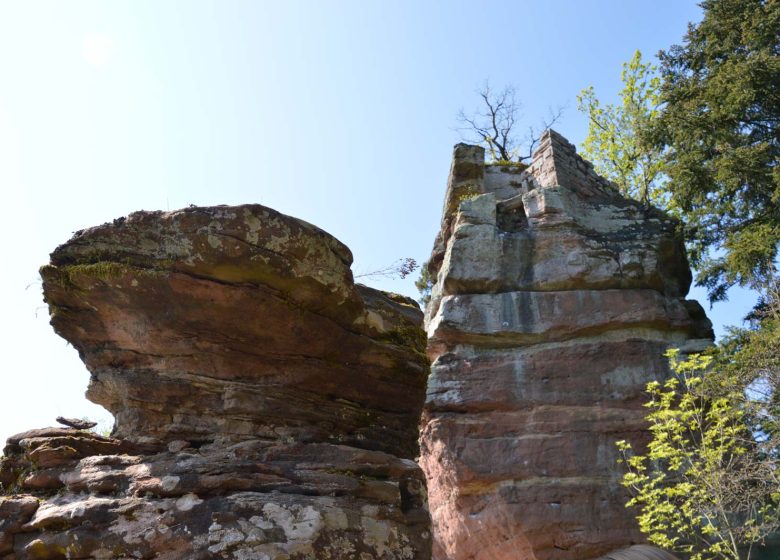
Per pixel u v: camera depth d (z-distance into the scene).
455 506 11.78
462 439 11.94
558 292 13.12
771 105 13.91
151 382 4.62
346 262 4.92
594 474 11.34
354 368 5.18
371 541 4.30
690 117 13.71
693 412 10.30
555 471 11.41
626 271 13.15
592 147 23.83
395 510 4.54
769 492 9.91
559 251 13.51
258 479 4.21
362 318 5.16
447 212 16.62
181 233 4.33
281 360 4.81
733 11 14.58
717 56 14.76
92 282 4.45
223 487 4.08
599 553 10.73
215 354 4.61
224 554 3.79
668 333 12.75
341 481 4.42
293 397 4.86
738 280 13.06
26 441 4.50
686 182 13.69
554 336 12.73
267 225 4.41
